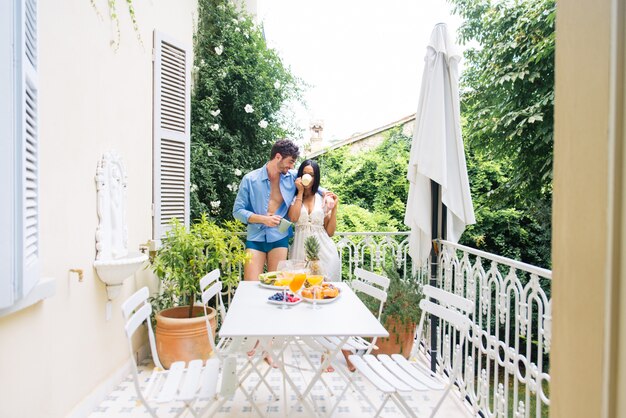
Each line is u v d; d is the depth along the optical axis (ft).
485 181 31.94
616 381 2.61
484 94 28.14
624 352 2.55
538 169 26.11
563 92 3.12
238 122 19.15
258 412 9.29
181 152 15.56
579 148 2.93
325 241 13.39
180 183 15.55
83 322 9.82
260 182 13.60
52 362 8.42
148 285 14.11
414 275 15.42
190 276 12.88
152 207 14.17
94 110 10.45
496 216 31.12
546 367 23.85
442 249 12.70
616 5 2.57
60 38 8.95
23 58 5.95
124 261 10.63
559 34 3.18
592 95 2.80
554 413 3.21
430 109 11.58
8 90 5.72
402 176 33.99
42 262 8.19
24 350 7.38
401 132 36.32
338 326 7.32
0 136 5.67
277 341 10.40
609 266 2.61
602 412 2.67
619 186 2.59
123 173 11.83
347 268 30.12
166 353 12.34
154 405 10.43
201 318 12.52
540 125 24.38
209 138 18.60
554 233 3.22
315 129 42.93
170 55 14.92
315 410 10.11
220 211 18.75
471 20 28.86
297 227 13.48
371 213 33.35
